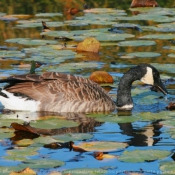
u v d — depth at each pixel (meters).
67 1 30.97
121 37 23.19
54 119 14.86
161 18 26.59
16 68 19.11
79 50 21.59
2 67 19.22
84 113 15.75
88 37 21.91
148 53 21.05
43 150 12.72
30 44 22.00
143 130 14.15
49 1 30.83
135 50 21.86
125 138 13.62
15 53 20.89
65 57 20.52
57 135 13.64
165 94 16.72
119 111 16.00
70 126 14.33
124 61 20.28
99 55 21.14
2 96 15.84
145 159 12.15
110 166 11.89
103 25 26.09
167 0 31.14
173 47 22.06
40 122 14.53
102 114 15.67
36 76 15.95
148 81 16.69
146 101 16.64
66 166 11.88
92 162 12.09
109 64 19.92
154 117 15.03
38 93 15.71
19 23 25.69
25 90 15.73
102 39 22.92
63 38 23.08
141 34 24.17
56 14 27.53
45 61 19.97
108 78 18.11
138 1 29.00
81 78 16.48
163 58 20.55
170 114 15.27
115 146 12.95
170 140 13.45
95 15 27.30
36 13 27.97
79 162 12.09
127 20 27.09
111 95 17.22
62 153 12.58
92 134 13.90
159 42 23.17
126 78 16.41
